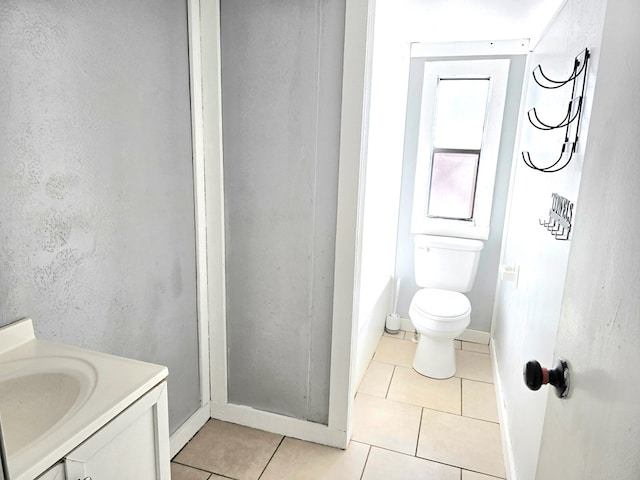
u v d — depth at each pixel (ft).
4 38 3.54
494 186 9.73
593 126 2.67
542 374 2.83
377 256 10.50
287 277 6.56
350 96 5.65
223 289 6.82
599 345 2.22
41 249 4.08
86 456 2.93
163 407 3.66
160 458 3.69
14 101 3.67
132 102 5.00
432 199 10.26
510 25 8.02
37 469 2.59
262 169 6.31
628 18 2.17
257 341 6.95
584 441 2.31
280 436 7.05
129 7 4.82
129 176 5.06
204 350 7.01
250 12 5.89
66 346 3.90
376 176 10.03
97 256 4.73
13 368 3.51
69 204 4.31
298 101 5.95
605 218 2.30
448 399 8.22
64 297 4.38
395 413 7.74
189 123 6.08
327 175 6.04
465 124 9.67
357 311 6.53
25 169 3.84
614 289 2.08
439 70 9.46
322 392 6.81
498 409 7.88
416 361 9.21
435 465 6.50
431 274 9.96
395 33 8.85
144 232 5.41
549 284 5.06
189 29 5.84
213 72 6.10
